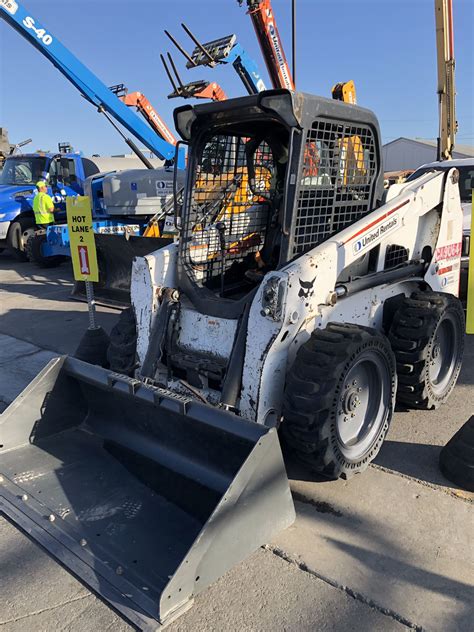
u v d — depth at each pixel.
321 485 3.32
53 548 2.63
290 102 3.04
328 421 2.97
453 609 2.35
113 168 17.44
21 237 12.36
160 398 2.98
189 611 2.36
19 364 5.70
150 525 2.77
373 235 3.68
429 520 2.96
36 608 2.41
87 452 3.41
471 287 3.13
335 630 2.26
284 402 3.05
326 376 2.96
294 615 2.34
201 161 3.75
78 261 5.04
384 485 3.31
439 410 4.35
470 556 2.68
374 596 2.44
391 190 4.12
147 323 3.74
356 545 2.78
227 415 2.71
